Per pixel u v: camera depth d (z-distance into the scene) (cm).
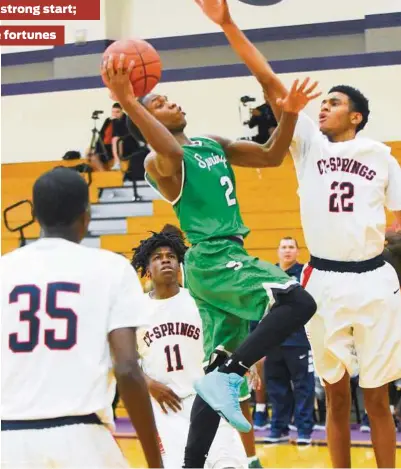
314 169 470
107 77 402
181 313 514
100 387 291
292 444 819
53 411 286
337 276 458
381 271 462
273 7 1455
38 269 299
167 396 497
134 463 708
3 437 286
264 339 402
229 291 430
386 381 457
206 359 457
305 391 816
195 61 1494
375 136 1315
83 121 1487
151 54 439
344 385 470
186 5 1497
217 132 1409
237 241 447
